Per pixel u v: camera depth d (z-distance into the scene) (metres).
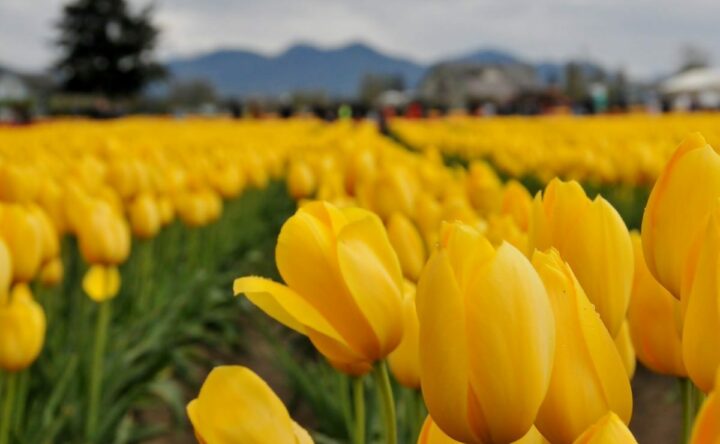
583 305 0.85
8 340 2.83
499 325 0.82
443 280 0.83
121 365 5.00
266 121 37.81
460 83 144.25
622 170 7.22
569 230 1.06
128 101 92.19
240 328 7.36
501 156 10.51
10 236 2.94
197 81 113.50
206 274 7.36
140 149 9.62
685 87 62.72
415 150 21.09
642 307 1.18
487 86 143.75
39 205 4.36
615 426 0.74
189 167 8.14
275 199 12.84
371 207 3.02
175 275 7.66
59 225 4.35
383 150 6.95
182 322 6.39
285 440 0.94
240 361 6.71
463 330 0.83
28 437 3.88
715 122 22.36
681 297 0.92
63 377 4.18
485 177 3.49
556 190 1.07
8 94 109.75
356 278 1.09
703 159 0.96
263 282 1.10
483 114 49.75
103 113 49.66
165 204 5.93
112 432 4.52
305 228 1.11
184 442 5.55
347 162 3.95
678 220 0.97
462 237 0.86
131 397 4.78
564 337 0.86
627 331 1.30
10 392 3.25
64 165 7.05
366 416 3.53
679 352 1.17
